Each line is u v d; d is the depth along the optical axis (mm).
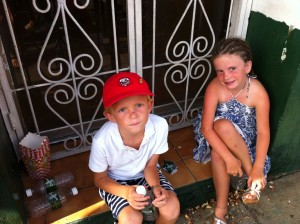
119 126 1408
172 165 1979
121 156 1501
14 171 1686
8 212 1293
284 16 1640
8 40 1801
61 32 2168
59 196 1771
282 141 1951
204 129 1771
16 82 1877
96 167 1504
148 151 1554
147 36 2283
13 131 1826
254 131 1856
